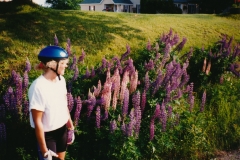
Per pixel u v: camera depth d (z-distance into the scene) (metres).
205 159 4.65
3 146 3.61
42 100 2.66
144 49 6.56
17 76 3.91
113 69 5.07
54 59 2.72
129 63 5.04
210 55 6.96
